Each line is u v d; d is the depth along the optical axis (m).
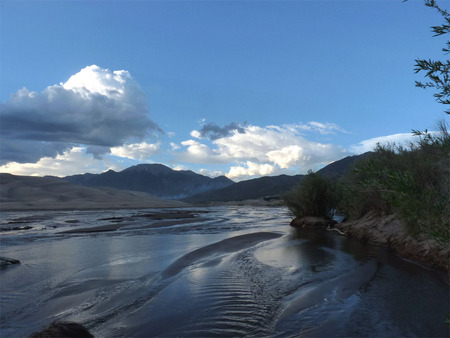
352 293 7.07
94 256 12.87
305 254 11.92
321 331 5.14
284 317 5.85
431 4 2.46
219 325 5.61
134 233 21.80
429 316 5.55
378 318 5.55
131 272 9.91
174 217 40.50
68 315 6.32
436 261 8.98
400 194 2.90
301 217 24.39
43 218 39.53
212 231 22.56
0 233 22.64
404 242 11.20
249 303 6.72
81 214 50.00
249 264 10.44
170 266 10.59
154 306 6.64
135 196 138.12
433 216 2.74
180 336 5.21
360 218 18.16
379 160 13.39
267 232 19.12
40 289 8.20
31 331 5.59
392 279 8.00
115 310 6.50
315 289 7.47
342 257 11.11
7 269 10.56
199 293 7.49
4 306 6.93
